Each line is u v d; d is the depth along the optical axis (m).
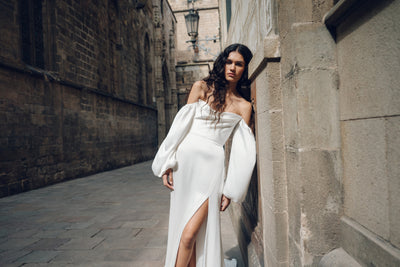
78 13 9.03
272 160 1.32
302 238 1.11
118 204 4.71
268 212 1.45
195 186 1.51
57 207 4.56
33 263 2.36
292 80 1.14
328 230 1.10
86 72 9.47
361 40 0.90
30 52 7.36
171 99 23.70
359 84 0.93
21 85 6.36
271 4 1.33
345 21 1.00
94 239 2.94
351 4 0.90
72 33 8.65
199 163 1.51
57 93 7.70
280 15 1.27
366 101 0.89
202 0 25.19
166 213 4.02
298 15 1.10
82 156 8.91
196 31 9.31
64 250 2.64
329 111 1.10
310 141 1.10
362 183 0.95
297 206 1.16
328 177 1.10
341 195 1.10
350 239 1.02
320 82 1.09
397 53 0.73
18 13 6.41
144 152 15.48
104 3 11.12
